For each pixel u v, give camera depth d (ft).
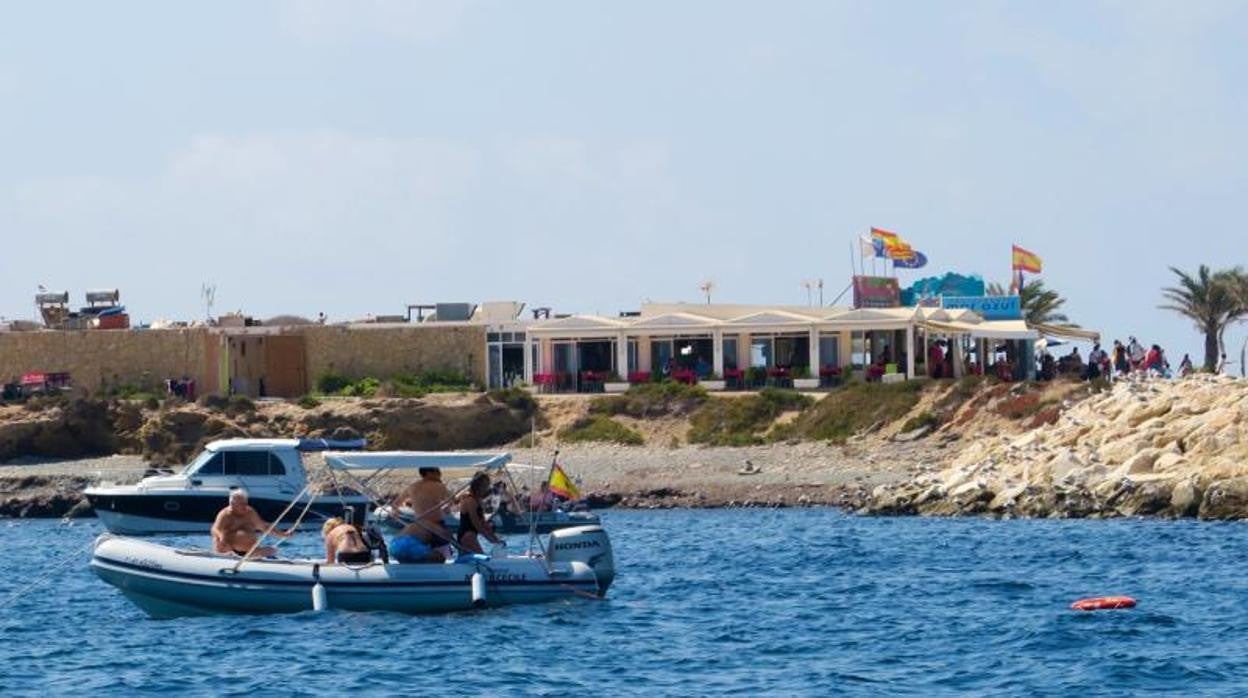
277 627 323.37
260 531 351.05
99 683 284.20
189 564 335.67
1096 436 629.10
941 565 433.07
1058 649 304.71
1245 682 274.36
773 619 343.26
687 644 313.94
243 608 334.24
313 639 312.50
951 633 324.39
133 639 320.70
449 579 332.80
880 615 348.38
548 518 508.94
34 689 281.54
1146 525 523.70
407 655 299.79
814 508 651.25
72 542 572.51
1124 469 581.12
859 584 396.98
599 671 289.53
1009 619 338.95
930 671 288.92
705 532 552.00
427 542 338.54
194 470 557.33
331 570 333.62
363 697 270.87
